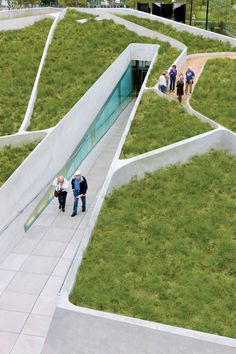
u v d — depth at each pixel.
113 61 24.28
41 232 14.21
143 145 16.86
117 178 15.20
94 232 13.06
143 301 10.41
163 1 41.78
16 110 19.98
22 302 11.10
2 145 17.38
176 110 19.38
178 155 16.55
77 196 14.67
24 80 22.25
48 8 35.09
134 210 14.04
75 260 11.45
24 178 14.33
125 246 12.44
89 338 9.69
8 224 13.20
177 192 14.97
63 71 23.30
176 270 11.54
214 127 17.95
